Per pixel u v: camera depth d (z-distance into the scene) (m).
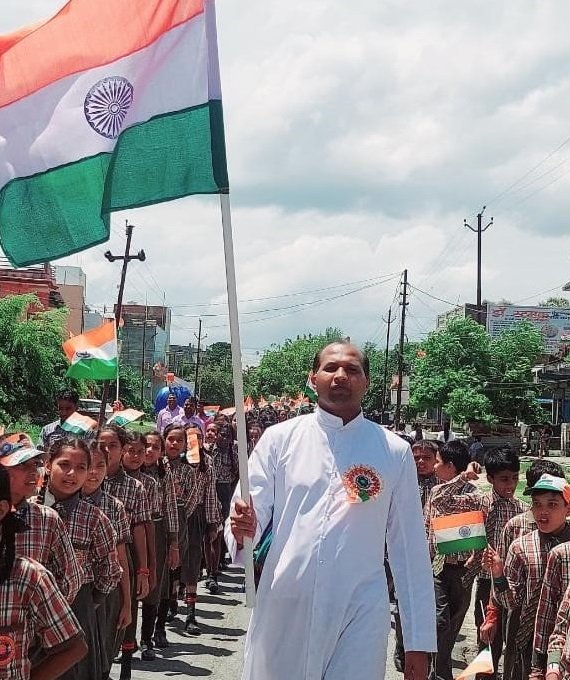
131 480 7.20
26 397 27.62
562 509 5.34
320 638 3.81
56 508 5.53
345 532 3.91
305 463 4.03
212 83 4.81
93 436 7.25
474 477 7.09
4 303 27.62
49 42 4.93
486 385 39.22
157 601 8.20
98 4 4.89
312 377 4.27
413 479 4.14
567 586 4.84
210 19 4.84
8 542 3.31
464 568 6.95
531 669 5.11
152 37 4.88
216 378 90.69
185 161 4.79
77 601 5.41
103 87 4.91
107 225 4.89
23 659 3.29
